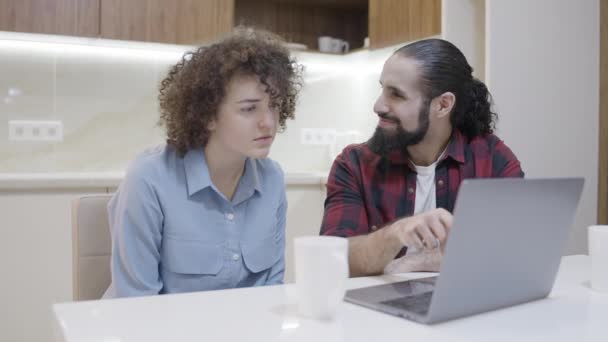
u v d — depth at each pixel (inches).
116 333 26.4
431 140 55.9
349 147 59.9
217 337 26.0
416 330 27.7
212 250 43.6
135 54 111.8
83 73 108.6
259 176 47.6
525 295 33.1
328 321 28.8
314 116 129.4
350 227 54.6
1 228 85.3
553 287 37.4
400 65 53.4
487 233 28.7
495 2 91.0
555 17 96.6
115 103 111.0
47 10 95.7
